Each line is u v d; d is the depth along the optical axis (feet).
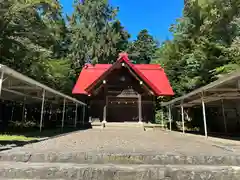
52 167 13.24
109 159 15.23
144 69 80.74
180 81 73.05
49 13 67.62
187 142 26.21
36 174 13.02
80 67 110.63
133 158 15.21
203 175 12.72
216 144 23.17
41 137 28.94
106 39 114.01
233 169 13.03
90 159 15.23
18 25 53.72
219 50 54.24
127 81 65.46
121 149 18.38
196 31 70.18
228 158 15.12
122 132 48.21
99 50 111.14
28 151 16.25
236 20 50.78
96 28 114.62
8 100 51.88
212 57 53.47
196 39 70.59
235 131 49.01
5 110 50.98
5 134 31.37
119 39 119.03
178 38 79.00
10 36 54.13
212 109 57.93
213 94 37.52
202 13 62.28
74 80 100.22
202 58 54.75
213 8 55.83
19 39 55.01
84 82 72.54
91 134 38.50
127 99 67.46
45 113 66.95
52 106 70.33
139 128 59.06
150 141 27.07
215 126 56.03
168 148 19.86
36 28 57.88
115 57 116.78
